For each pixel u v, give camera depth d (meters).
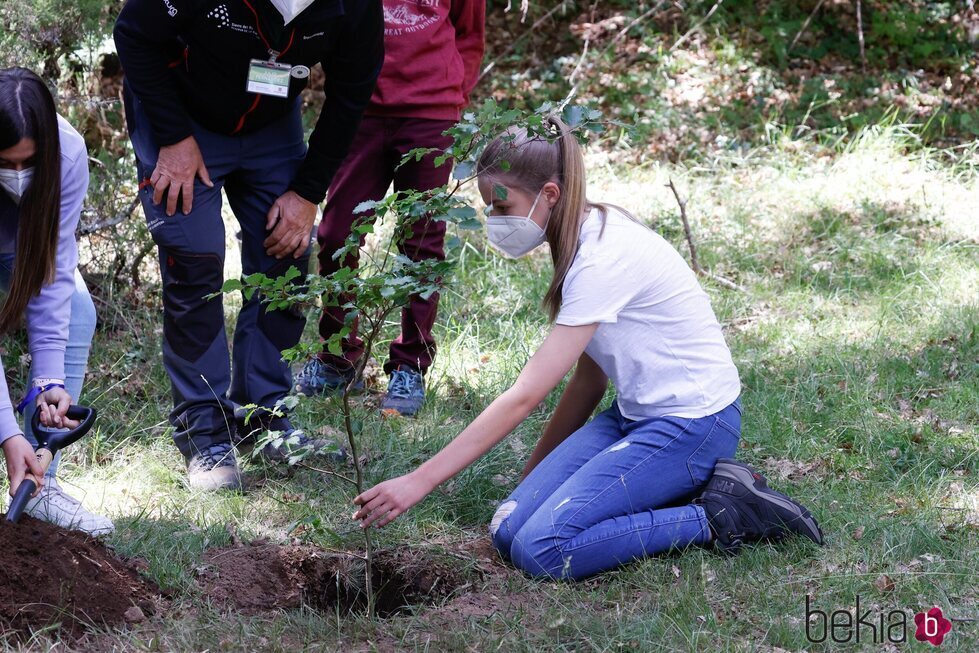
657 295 3.18
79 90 5.42
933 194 7.71
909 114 9.26
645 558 3.16
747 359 5.11
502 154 3.03
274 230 3.83
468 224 2.76
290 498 3.72
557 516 3.14
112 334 5.22
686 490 3.31
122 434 4.20
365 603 3.23
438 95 4.53
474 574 3.21
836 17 10.41
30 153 2.83
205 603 2.96
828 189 7.81
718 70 9.86
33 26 4.83
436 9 4.54
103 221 5.25
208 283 3.72
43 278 3.01
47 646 2.62
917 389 4.74
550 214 3.08
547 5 10.62
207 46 3.45
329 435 4.28
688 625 2.81
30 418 3.21
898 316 5.66
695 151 8.62
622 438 3.41
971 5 10.44
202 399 3.81
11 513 2.81
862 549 3.26
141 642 2.69
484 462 3.89
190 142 3.62
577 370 3.54
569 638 2.78
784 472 3.94
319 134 3.72
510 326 5.46
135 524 3.34
